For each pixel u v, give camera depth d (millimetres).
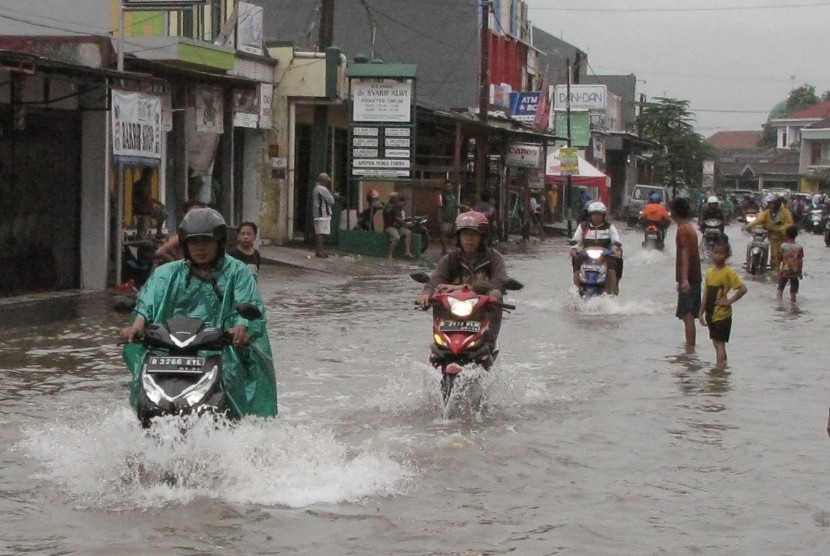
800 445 10500
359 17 54125
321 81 33094
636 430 11055
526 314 21047
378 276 28672
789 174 141125
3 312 18594
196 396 8312
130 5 22250
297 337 17125
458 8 54875
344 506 8125
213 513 7828
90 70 18938
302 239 35094
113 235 22375
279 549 7207
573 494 8703
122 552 7074
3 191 20109
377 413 11555
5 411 11242
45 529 7512
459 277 12469
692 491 8859
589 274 21938
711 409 12164
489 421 11336
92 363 14195
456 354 11648
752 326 19812
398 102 32844
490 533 7648
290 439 9289
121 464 8617
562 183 62406
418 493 8570
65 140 21672
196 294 8945
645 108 94562
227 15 31422
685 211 16641
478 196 40469
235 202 32531
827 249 49375
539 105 54938
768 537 7691
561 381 13781
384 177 33094
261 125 31312
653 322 20047
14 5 26391
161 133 22797
